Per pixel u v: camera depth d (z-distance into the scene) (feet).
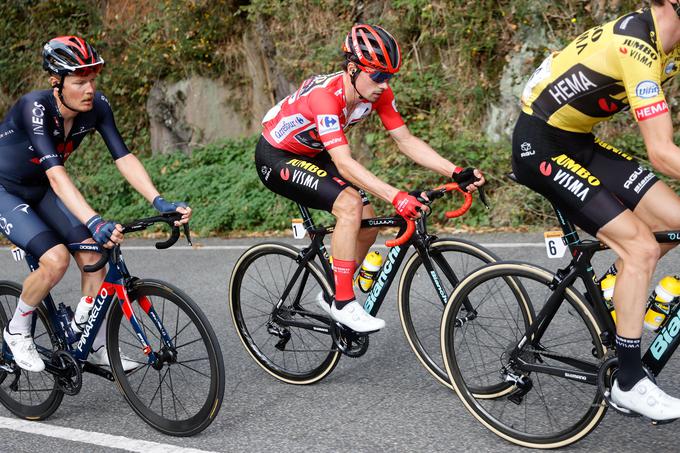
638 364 7.57
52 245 9.84
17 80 37.68
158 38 33.30
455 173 9.73
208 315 15.16
